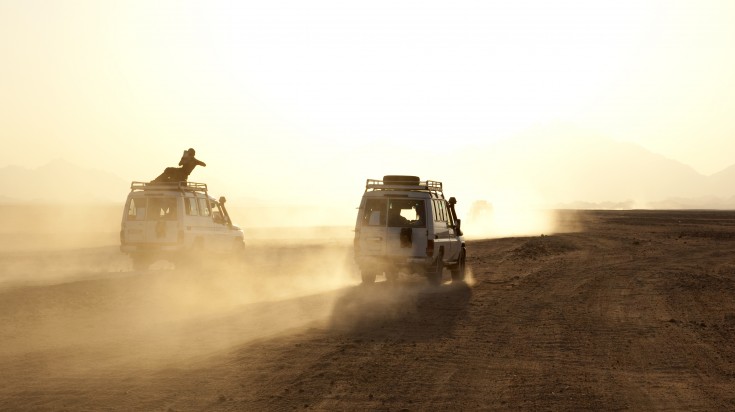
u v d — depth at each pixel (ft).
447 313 74.28
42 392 41.83
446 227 105.40
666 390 44.62
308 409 39.09
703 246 183.42
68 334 60.34
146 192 115.24
